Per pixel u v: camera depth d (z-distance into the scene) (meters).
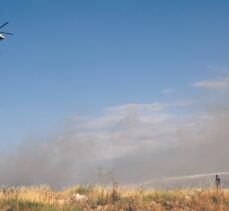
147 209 22.69
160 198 25.22
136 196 25.28
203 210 22.62
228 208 22.56
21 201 22.61
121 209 22.69
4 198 23.08
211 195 25.12
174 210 22.47
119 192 26.08
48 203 22.77
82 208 22.97
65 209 22.03
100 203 24.38
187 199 24.80
